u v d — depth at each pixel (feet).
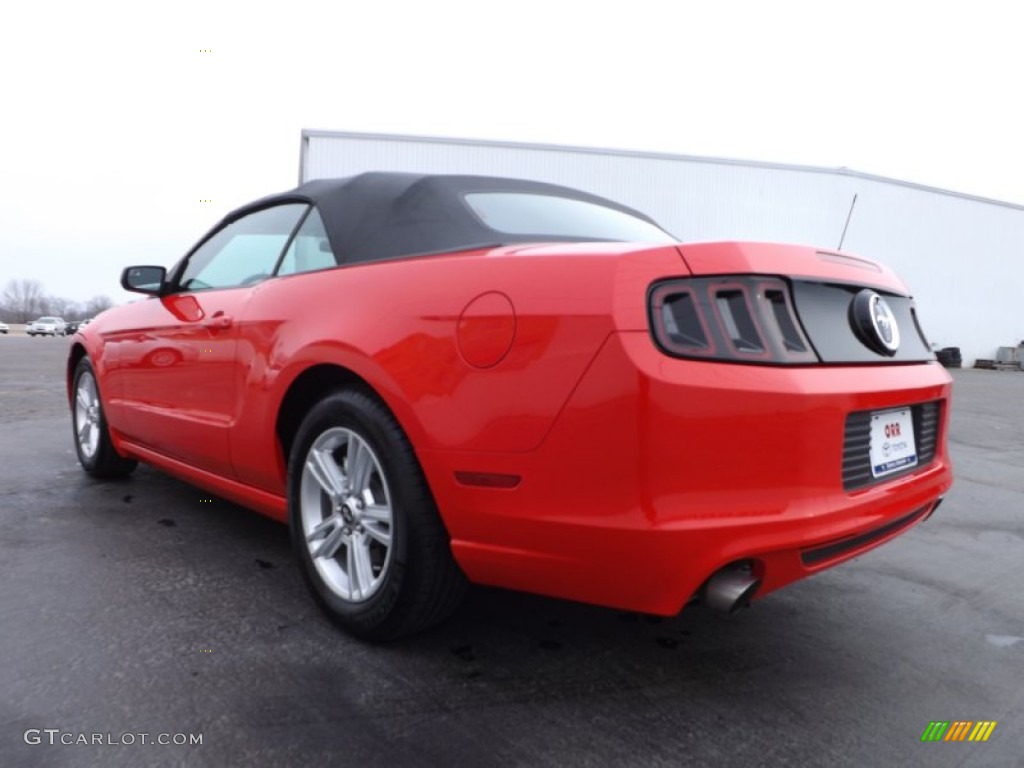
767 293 5.39
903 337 6.75
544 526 5.32
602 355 5.08
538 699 5.79
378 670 6.16
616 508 5.05
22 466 13.67
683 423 4.93
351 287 6.85
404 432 6.15
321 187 8.46
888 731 5.54
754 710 5.77
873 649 7.02
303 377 7.22
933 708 5.92
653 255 5.27
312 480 7.16
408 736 5.20
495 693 5.85
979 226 86.48
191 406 9.07
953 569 9.55
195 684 5.83
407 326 6.14
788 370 5.24
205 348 8.71
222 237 9.95
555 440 5.25
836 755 5.20
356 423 6.48
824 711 5.81
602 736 5.30
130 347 10.62
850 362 5.77
